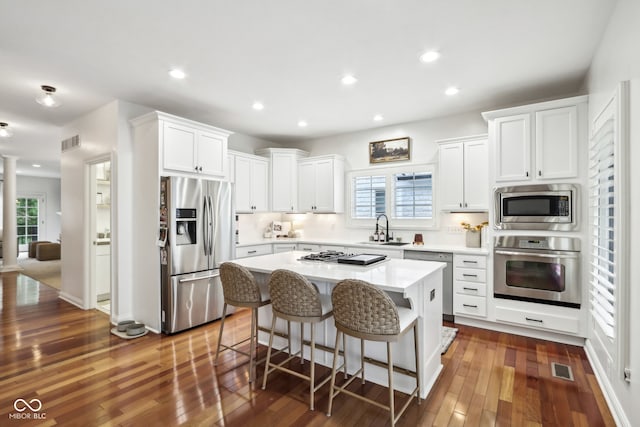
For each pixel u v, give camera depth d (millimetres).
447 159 4105
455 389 2381
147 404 2188
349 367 2609
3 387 2396
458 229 4383
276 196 5414
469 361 2818
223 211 3980
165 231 3434
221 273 2684
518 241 3377
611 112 2109
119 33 2387
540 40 2514
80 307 4402
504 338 3334
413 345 2344
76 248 4516
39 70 2967
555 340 3238
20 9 2084
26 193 10688
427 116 4441
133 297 3791
